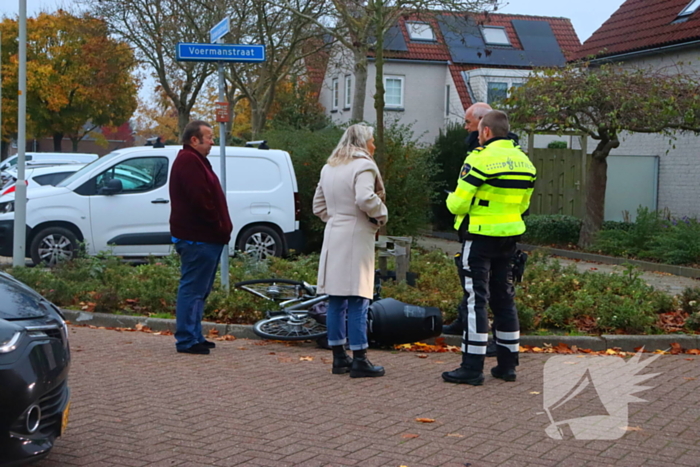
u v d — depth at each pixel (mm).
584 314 8750
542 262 11703
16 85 46219
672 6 20531
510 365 6512
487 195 6211
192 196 7273
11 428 3627
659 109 14930
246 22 25469
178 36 28891
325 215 6828
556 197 20438
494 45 33438
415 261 11844
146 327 8820
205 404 5660
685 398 5992
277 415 5402
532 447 4770
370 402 5770
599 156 16734
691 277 13500
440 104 32969
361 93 19719
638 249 15594
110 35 30938
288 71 27109
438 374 6734
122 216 13047
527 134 16172
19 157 12148
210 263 7473
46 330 3951
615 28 21828
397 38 32500
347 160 6500
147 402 5688
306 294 8523
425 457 4559
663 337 8094
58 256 12625
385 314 7676
